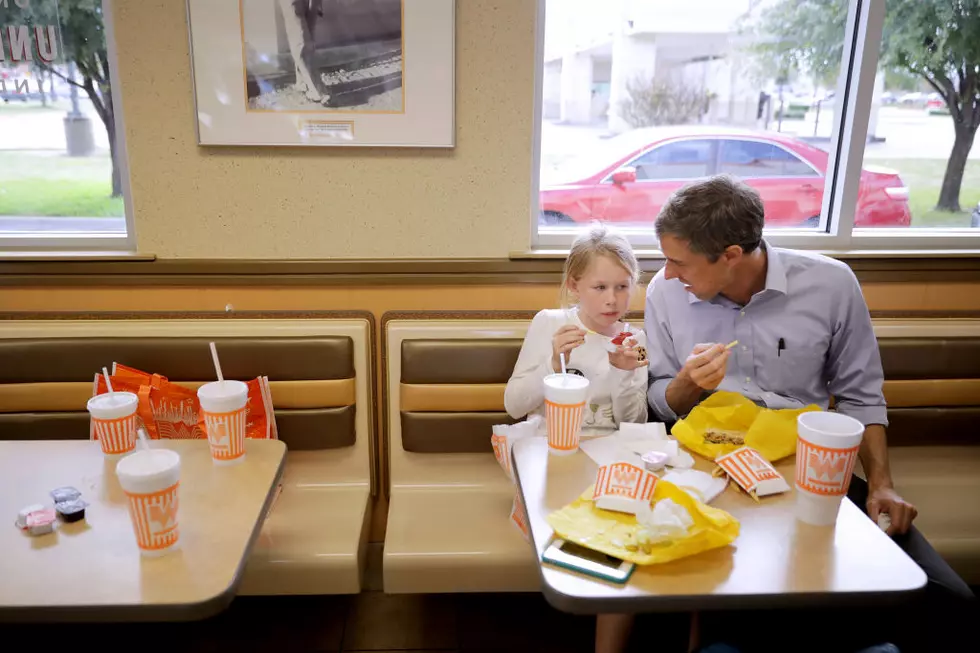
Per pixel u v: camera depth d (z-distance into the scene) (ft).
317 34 5.83
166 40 5.81
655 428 4.34
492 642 5.82
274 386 5.95
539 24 6.22
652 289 5.67
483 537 5.32
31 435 5.85
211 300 6.38
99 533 3.30
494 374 6.04
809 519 3.34
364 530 5.69
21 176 6.40
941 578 4.32
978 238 6.93
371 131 6.06
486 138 6.19
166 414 5.47
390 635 5.89
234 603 6.27
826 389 5.54
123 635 5.85
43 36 6.11
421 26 5.87
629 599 2.76
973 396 6.25
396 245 6.40
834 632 4.04
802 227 6.98
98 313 6.18
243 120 5.96
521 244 6.48
